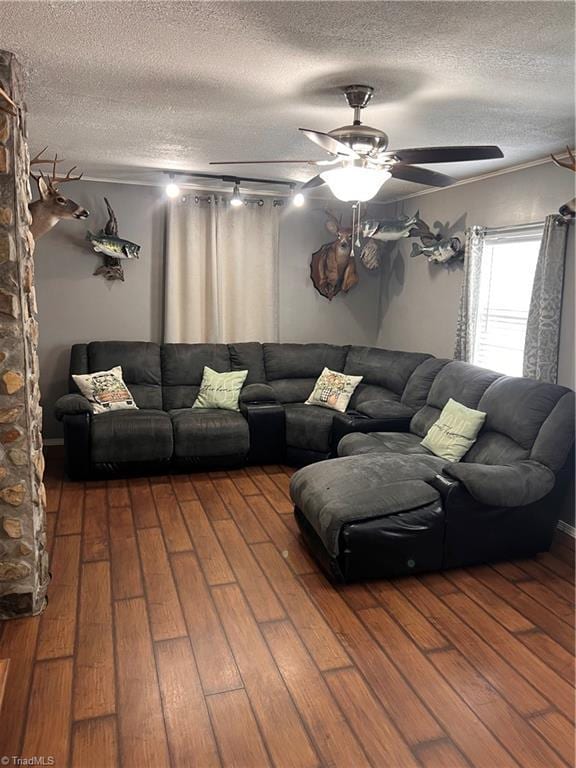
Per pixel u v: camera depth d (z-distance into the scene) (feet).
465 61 7.19
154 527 11.46
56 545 10.53
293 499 11.03
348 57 7.13
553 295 11.73
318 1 5.68
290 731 6.34
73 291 16.67
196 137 11.41
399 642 7.98
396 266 18.89
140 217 16.96
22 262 7.59
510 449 11.03
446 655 7.72
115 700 6.70
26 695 6.73
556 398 10.75
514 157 12.38
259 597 9.04
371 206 19.26
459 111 9.26
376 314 20.27
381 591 9.33
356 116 8.57
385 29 6.31
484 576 9.91
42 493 8.83
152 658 7.47
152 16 6.09
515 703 6.86
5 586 8.14
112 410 14.98
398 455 11.64
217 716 6.52
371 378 16.92
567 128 10.14
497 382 12.13
